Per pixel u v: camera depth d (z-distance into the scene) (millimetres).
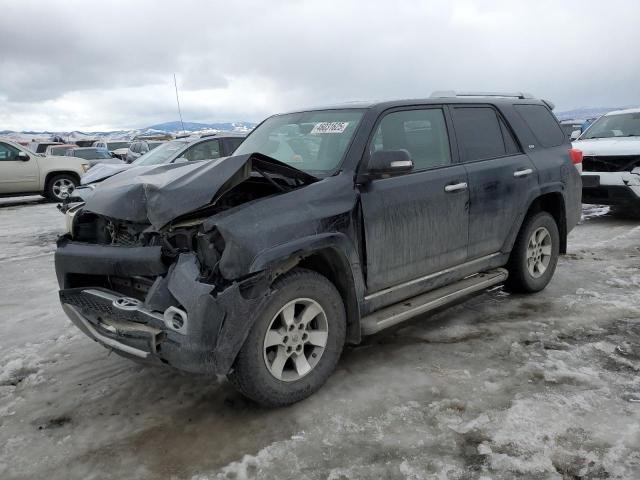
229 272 2725
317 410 3074
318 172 3488
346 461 2607
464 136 4258
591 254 6457
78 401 3301
